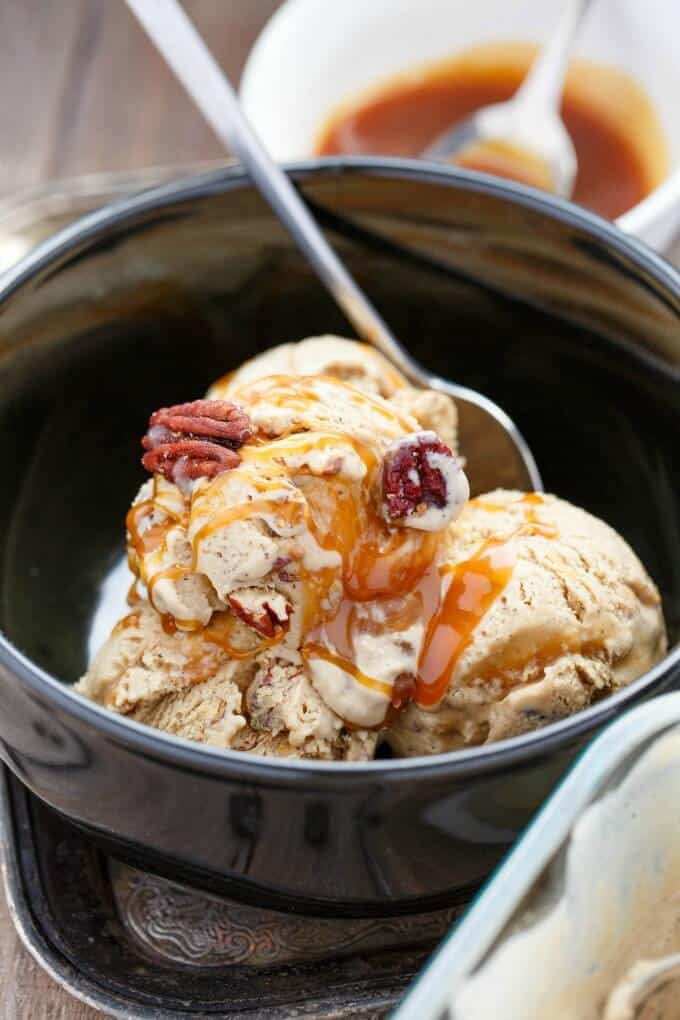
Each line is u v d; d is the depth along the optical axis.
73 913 0.58
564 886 0.53
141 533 0.58
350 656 0.57
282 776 0.53
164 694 0.58
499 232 0.62
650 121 0.76
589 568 0.59
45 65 0.79
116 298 0.63
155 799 0.55
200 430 0.58
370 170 0.62
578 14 0.75
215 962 0.58
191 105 0.78
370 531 0.58
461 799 0.54
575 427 0.65
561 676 0.58
